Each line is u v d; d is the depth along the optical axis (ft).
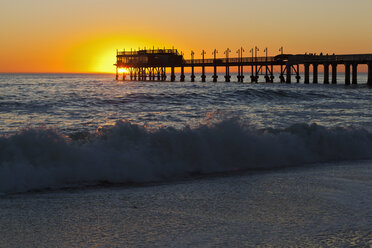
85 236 21.50
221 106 109.09
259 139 41.70
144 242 20.79
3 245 20.25
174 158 37.11
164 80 404.16
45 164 32.81
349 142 45.73
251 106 109.40
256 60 322.96
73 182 32.14
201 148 38.40
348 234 21.85
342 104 115.96
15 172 31.19
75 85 295.48
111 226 22.93
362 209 25.94
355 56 264.72
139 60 398.62
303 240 21.08
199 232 22.11
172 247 20.20
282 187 31.24
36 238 21.16
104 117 83.51
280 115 86.38
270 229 22.56
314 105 112.47
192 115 87.35
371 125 70.38
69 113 90.48
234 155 39.75
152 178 34.19
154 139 38.19
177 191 30.19
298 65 309.83
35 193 29.17
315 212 25.34
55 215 24.57
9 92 177.17
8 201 27.14
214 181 33.32
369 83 261.85
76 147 35.01
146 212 25.29
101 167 33.76
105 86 275.80
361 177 34.65
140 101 119.24
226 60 347.56
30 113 89.40
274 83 321.93
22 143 33.50
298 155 42.24
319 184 32.14
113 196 28.71
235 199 28.07
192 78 379.35
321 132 45.73
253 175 35.47
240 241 20.94
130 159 35.17
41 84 313.12
